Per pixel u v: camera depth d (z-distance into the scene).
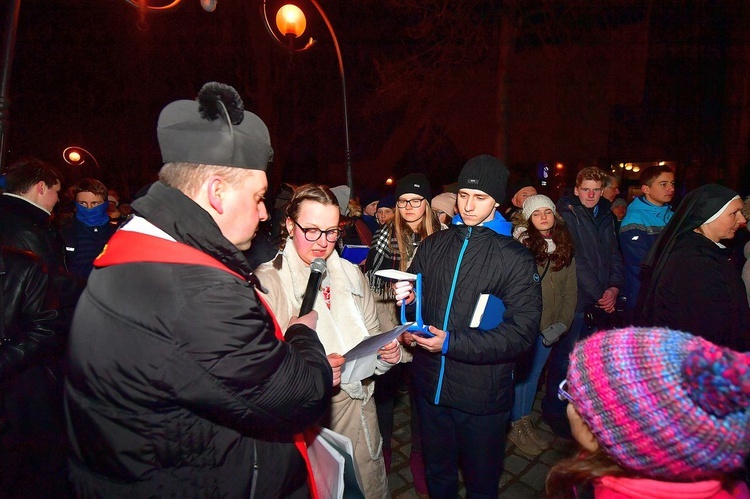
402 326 1.70
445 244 2.11
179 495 1.02
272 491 1.17
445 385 2.01
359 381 1.81
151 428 0.97
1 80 2.49
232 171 1.07
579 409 0.91
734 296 2.22
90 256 4.40
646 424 0.79
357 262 3.43
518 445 3.12
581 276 3.38
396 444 3.27
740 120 9.88
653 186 3.65
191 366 0.94
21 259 1.90
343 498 1.60
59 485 2.01
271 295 1.71
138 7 4.03
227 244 1.06
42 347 1.87
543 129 11.59
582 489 0.95
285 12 5.13
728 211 2.32
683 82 11.21
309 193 1.75
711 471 0.79
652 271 2.59
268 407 1.01
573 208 3.58
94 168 10.23
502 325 1.91
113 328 0.94
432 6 7.98
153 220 1.02
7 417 1.86
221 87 1.06
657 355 0.82
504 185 2.05
